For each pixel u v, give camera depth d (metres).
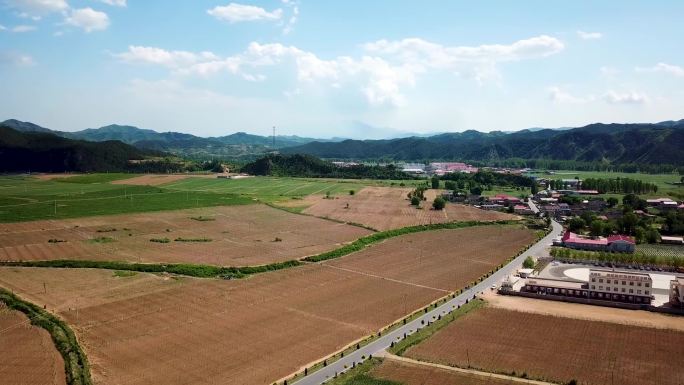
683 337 116.38
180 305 137.00
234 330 120.88
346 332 121.25
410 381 94.75
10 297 137.12
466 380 95.31
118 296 142.50
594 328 122.12
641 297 140.25
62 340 110.00
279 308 136.88
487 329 121.44
